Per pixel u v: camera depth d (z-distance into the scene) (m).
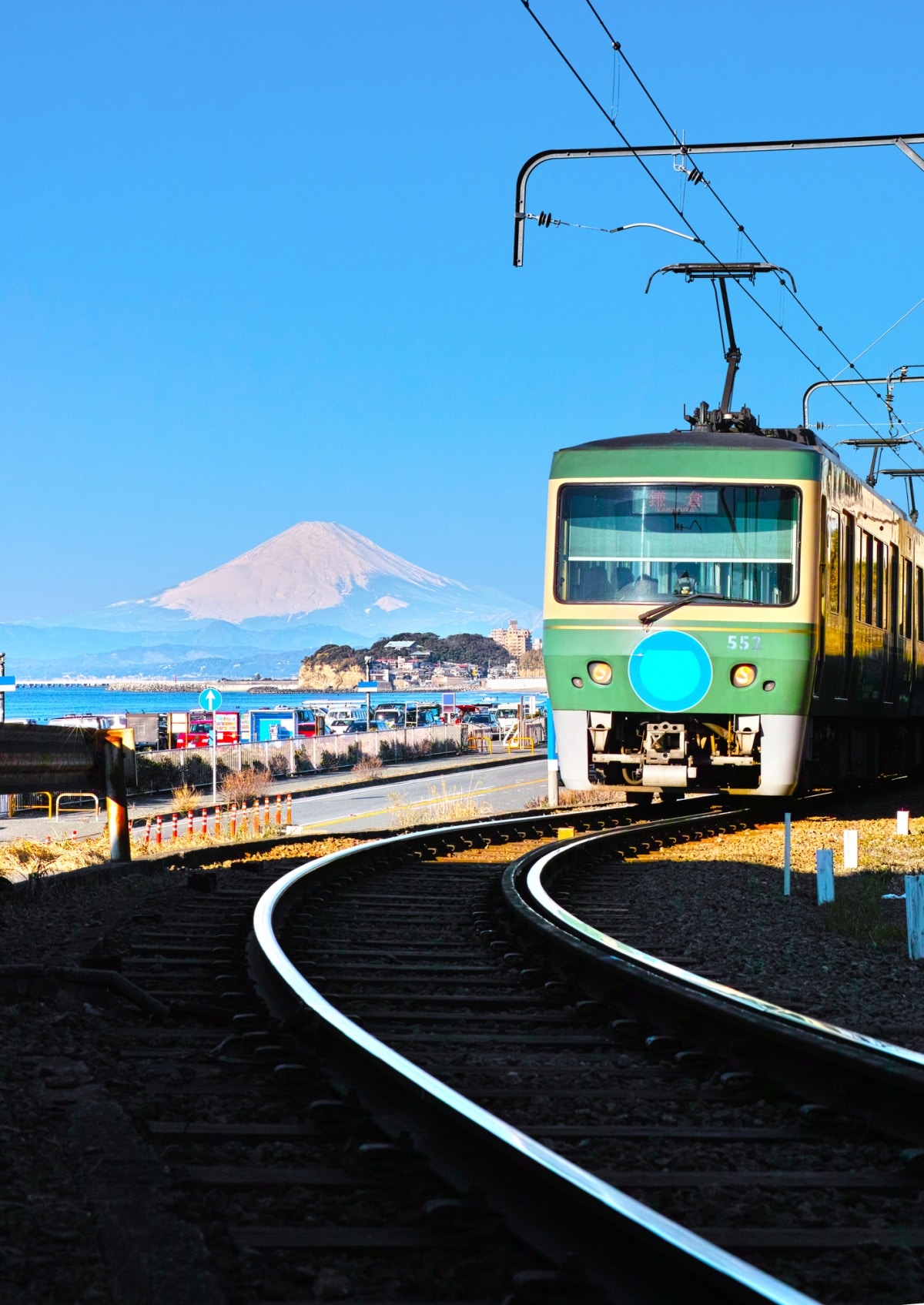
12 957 9.64
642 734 18.97
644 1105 6.38
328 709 109.25
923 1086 5.66
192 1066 6.91
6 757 12.86
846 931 12.05
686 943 11.34
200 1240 4.39
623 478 18.94
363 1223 4.64
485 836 20.58
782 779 18.64
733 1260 3.83
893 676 25.28
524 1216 4.60
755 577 18.52
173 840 25.50
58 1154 5.28
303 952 10.22
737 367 23.36
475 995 9.05
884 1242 4.57
